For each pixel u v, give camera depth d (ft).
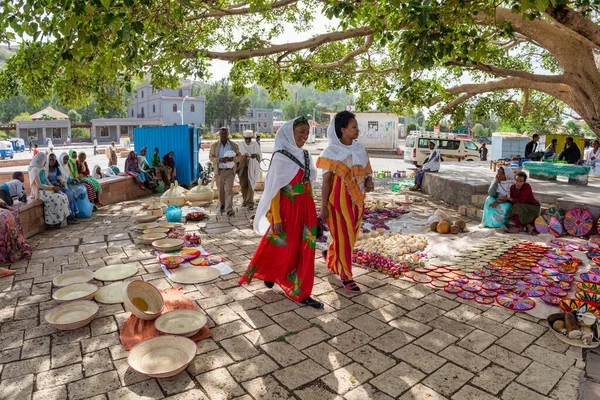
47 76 27.02
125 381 8.63
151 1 15.11
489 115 42.80
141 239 18.98
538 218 20.90
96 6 13.24
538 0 13.69
